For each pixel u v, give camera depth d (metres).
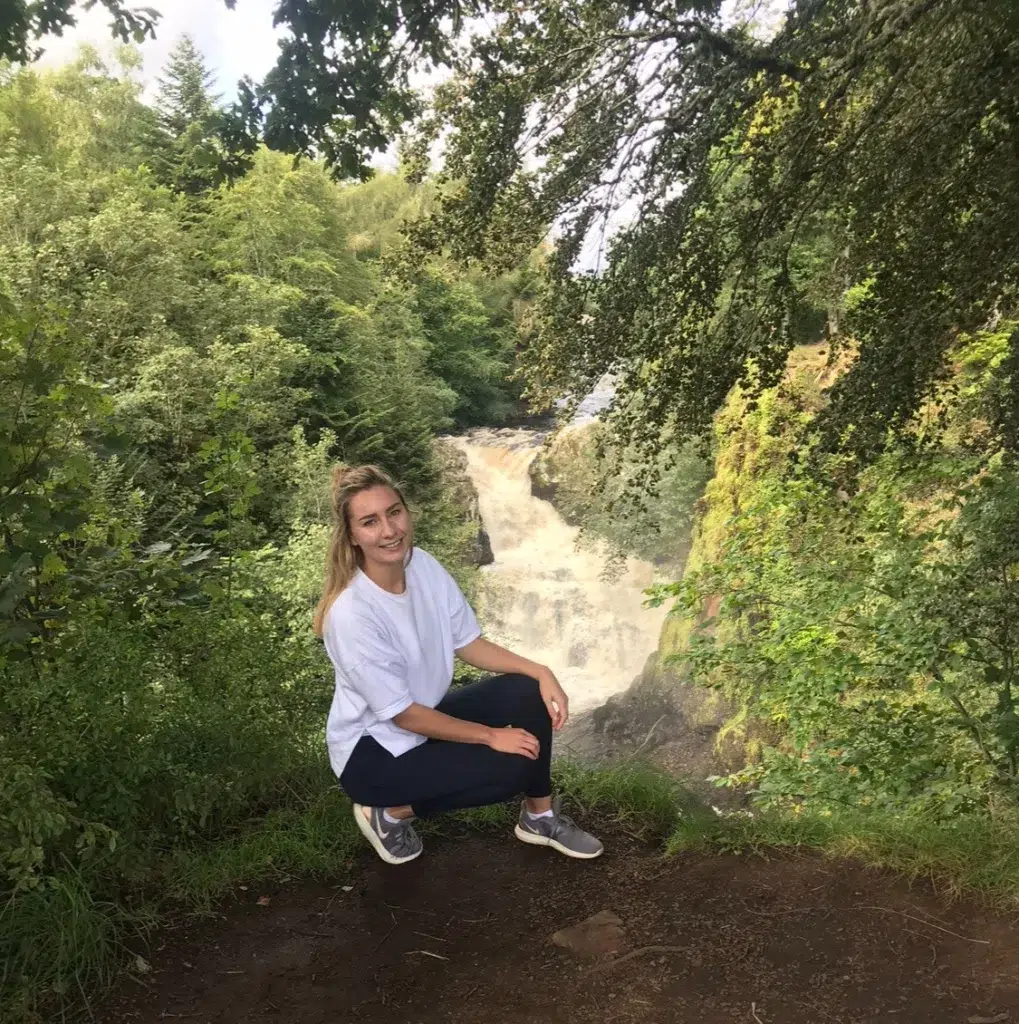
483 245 4.22
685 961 2.17
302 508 16.11
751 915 2.37
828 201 4.05
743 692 5.01
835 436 3.90
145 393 13.80
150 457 13.81
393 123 3.38
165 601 3.18
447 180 4.11
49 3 2.57
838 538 4.76
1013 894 2.34
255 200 22.81
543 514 23.25
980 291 3.61
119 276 16.83
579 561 21.08
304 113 2.82
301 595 8.64
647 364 4.80
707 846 2.82
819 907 2.38
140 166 22.70
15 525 2.87
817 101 3.49
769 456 6.52
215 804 2.93
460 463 25.05
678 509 14.89
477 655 2.73
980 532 3.73
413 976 2.18
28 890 2.23
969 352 4.64
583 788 3.31
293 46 2.70
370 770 2.52
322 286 24.20
